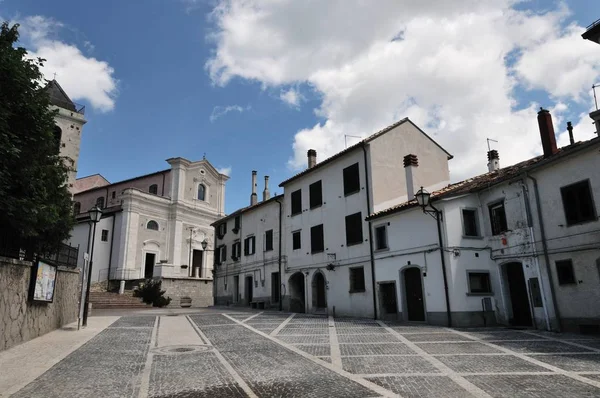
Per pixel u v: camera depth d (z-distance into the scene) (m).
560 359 9.04
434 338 12.88
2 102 10.30
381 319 19.83
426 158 24.52
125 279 38.06
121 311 26.50
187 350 11.12
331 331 15.19
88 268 16.55
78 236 39.94
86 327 16.03
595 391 6.50
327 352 10.59
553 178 14.38
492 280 16.86
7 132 9.95
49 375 7.98
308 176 26.95
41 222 11.88
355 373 8.09
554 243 14.17
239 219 34.88
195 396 6.58
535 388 6.75
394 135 23.39
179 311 27.09
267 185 36.25
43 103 11.83
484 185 17.08
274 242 29.59
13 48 11.31
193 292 36.91
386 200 22.03
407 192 22.00
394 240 19.66
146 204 42.50
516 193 15.88
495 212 17.02
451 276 16.31
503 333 13.70
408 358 9.57
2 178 10.04
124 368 8.74
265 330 15.77
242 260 33.53
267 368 8.68
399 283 19.06
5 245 10.77
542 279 14.47
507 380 7.31
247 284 32.97
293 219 27.88
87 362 9.33
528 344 11.24
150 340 13.04
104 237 40.03
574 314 13.32
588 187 13.20
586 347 10.50
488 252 17.16
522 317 15.90
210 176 50.41
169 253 43.78
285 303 27.39
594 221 12.92
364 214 22.02
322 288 24.94
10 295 10.65
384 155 22.66
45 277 13.22
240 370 8.51
